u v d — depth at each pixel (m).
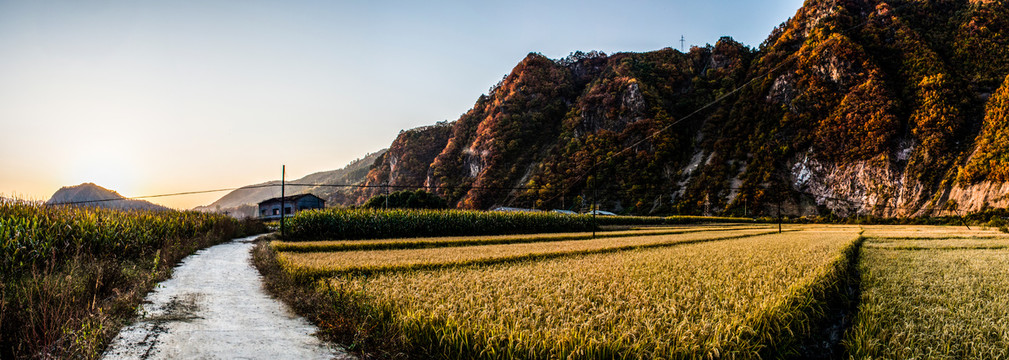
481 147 134.25
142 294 10.19
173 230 22.23
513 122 136.38
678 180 113.31
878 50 106.69
